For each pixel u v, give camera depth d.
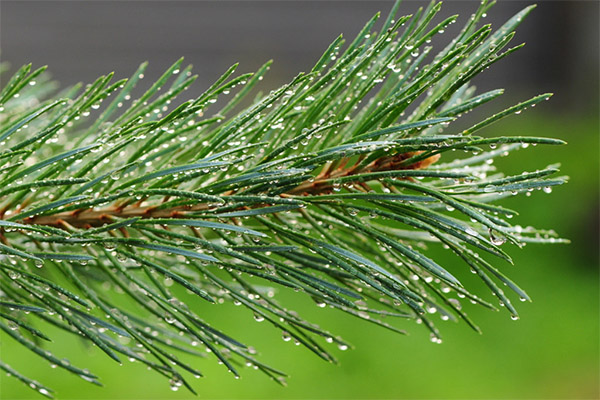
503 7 3.23
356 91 0.59
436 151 0.56
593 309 1.85
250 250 0.57
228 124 0.57
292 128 0.59
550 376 1.61
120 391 1.53
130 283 0.63
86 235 0.55
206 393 1.54
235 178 0.56
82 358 1.60
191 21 3.13
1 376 1.52
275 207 0.56
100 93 0.56
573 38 3.26
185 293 1.78
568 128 2.62
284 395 1.54
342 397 1.55
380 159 0.58
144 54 3.13
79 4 3.06
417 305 0.55
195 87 3.11
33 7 3.03
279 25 3.18
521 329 1.77
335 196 0.56
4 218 0.58
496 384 1.58
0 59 3.02
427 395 1.55
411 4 3.14
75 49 3.08
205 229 0.62
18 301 0.60
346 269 0.55
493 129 2.62
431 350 1.70
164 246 0.55
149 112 0.59
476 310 1.84
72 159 0.57
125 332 0.58
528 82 3.31
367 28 0.57
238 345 0.58
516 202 2.19
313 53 3.22
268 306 0.59
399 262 0.59
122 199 0.59
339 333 1.74
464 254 0.56
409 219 0.55
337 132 0.59
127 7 3.09
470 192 0.57
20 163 0.55
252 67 3.17
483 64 0.55
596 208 2.11
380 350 1.70
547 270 2.01
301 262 0.59
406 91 0.56
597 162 2.23
